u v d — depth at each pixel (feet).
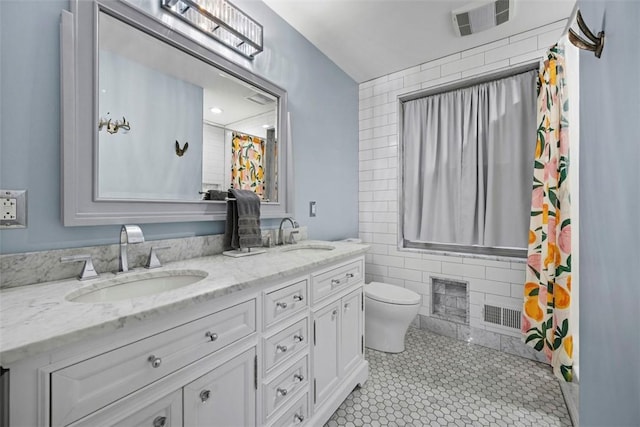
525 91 6.93
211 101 4.84
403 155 8.88
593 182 2.51
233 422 3.12
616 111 2.01
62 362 1.91
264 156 5.77
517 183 6.95
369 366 6.31
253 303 3.36
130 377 2.25
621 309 1.96
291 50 6.47
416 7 5.87
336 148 8.17
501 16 6.04
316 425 4.29
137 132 3.89
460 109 7.82
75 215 3.22
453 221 7.95
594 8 2.48
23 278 2.90
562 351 5.09
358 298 5.64
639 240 1.70
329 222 7.90
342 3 5.78
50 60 3.09
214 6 4.66
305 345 4.20
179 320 2.59
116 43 3.66
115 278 3.23
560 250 5.30
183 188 4.44
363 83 9.32
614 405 2.09
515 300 6.87
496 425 4.60
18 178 2.90
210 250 4.75
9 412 1.74
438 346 7.24
